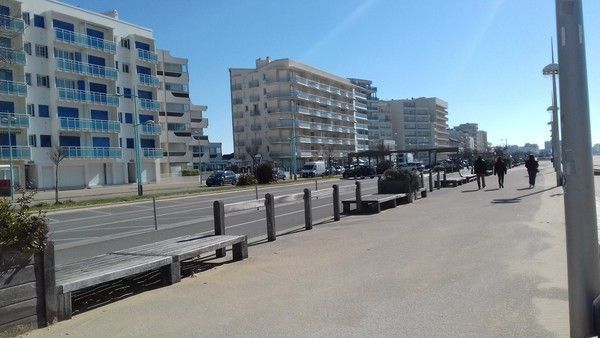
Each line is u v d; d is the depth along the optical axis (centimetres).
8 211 506
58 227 1841
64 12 6203
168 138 9512
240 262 839
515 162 9706
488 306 544
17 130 5631
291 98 10944
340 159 12706
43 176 5938
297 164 10950
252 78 11344
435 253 834
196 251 753
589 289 347
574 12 349
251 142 11312
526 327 478
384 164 6406
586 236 347
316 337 475
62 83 6206
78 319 556
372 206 1577
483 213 1373
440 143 19625
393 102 17888
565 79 350
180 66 9900
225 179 5788
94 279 585
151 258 693
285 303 588
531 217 1232
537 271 680
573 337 353
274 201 1104
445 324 496
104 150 6581
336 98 13088
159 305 602
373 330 488
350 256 845
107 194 4678
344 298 597
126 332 510
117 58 6962
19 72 5675
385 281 667
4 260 493
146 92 7462
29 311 514
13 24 5412
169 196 3441
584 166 347
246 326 514
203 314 560
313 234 1138
